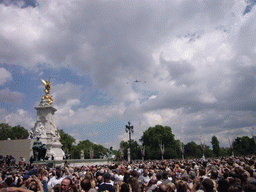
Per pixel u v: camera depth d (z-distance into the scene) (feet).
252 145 415.85
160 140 402.72
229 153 461.37
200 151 467.52
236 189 19.56
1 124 323.78
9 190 13.35
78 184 32.53
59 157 197.67
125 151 423.23
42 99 219.61
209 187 20.25
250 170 34.50
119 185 26.37
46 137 201.16
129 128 146.41
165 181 27.22
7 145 179.11
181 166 59.31
